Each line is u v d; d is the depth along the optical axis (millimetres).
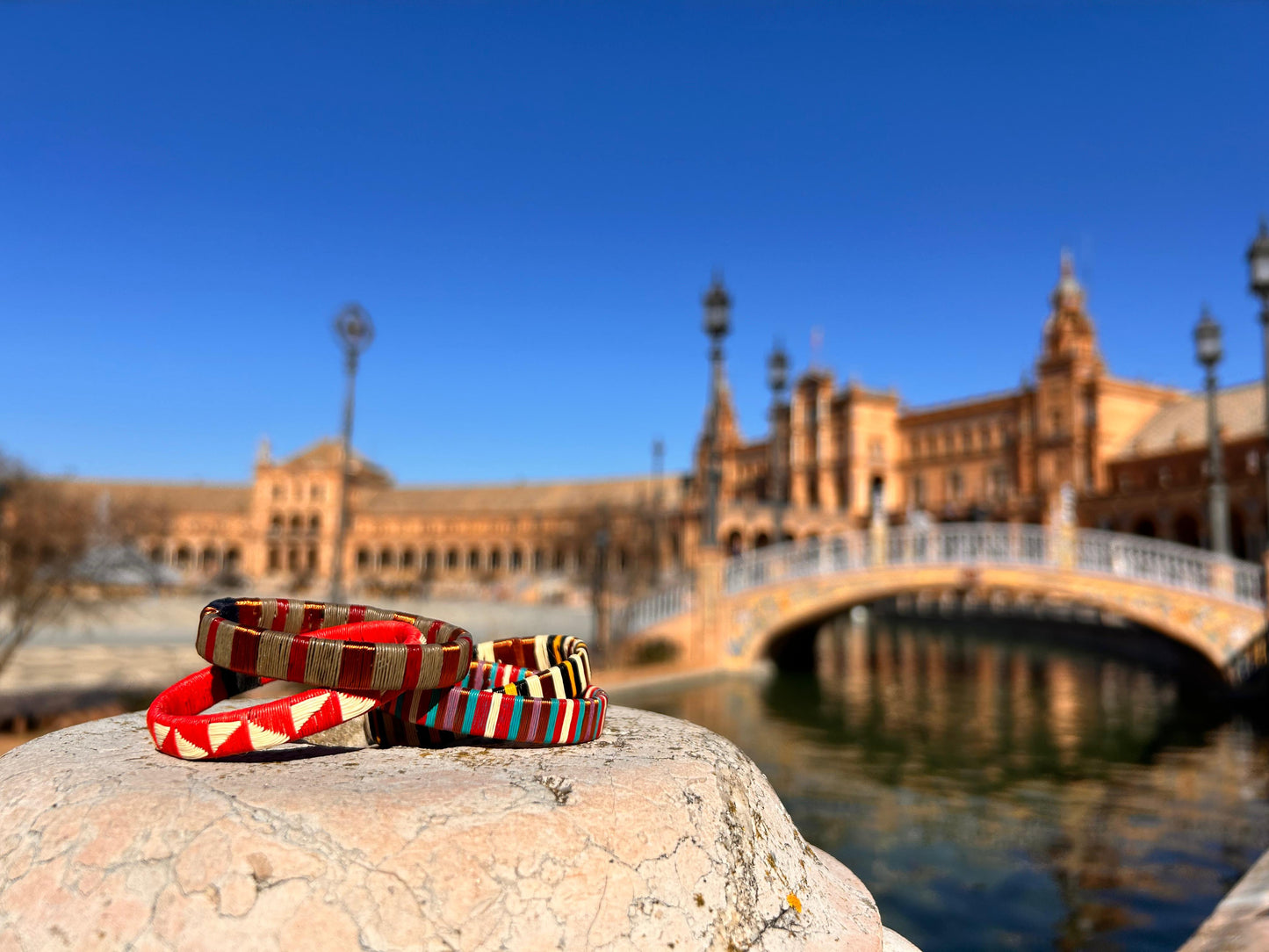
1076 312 83312
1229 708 20984
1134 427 80688
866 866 9391
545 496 106125
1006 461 86875
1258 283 22250
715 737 3803
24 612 18281
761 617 26578
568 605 47688
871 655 36781
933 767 14414
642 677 23812
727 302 26453
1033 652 38625
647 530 72125
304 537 106250
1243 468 66375
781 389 38594
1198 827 10773
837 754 15500
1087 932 7555
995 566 24844
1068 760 15039
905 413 98750
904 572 25656
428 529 106938
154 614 31969
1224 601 22016
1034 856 9695
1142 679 27547
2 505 19547
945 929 7625
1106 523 72625
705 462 94750
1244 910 6242
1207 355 24516
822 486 98875
